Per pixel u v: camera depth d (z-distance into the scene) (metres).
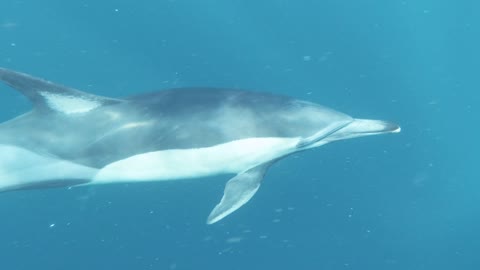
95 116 7.07
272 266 11.44
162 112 7.14
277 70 16.41
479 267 11.78
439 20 21.28
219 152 7.20
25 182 7.18
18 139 7.04
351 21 20.00
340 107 15.09
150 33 18.41
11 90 15.38
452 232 12.59
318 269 11.52
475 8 22.72
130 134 7.03
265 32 18.81
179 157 7.12
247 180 7.38
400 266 11.68
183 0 20.83
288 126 7.43
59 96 6.85
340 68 16.88
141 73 16.03
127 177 7.25
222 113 7.30
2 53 17.19
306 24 19.50
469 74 17.73
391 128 7.98
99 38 18.19
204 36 18.25
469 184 13.55
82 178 7.18
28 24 19.39
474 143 14.56
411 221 12.62
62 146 7.03
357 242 12.02
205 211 11.20
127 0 20.83
